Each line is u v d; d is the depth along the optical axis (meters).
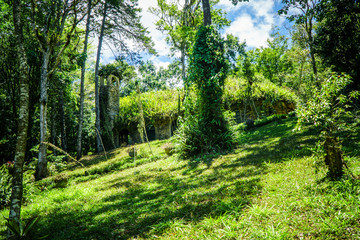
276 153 6.99
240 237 2.69
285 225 2.77
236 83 22.77
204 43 10.70
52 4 11.12
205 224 3.17
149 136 22.95
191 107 11.12
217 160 8.16
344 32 12.11
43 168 11.88
